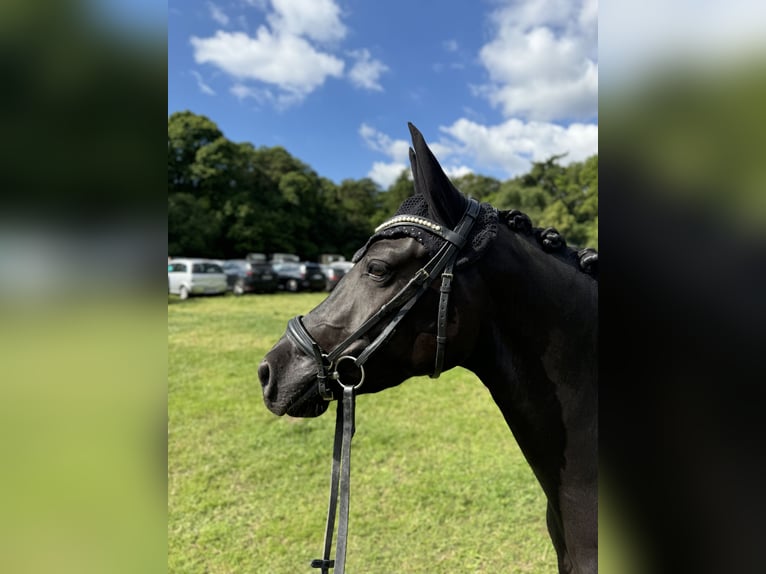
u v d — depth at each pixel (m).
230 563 2.84
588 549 1.27
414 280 1.22
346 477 1.22
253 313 14.07
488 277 1.27
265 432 4.80
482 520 3.24
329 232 49.56
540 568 2.78
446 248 1.23
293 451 4.36
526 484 3.71
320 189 50.03
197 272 19.19
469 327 1.26
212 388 6.38
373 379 1.32
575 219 35.81
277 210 43.06
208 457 4.24
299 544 3.01
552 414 1.30
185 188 38.91
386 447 4.45
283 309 15.30
